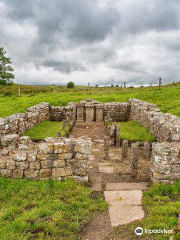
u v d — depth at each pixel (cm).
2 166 731
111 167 925
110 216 568
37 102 2519
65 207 585
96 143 1315
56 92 3997
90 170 895
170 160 711
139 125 1680
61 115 2138
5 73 4259
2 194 646
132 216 565
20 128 1384
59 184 704
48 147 727
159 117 1253
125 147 1009
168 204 590
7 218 538
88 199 636
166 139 1023
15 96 3312
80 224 532
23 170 733
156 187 688
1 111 1977
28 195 641
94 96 2973
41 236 470
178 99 2202
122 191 698
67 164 740
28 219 518
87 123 1936
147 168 896
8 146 867
